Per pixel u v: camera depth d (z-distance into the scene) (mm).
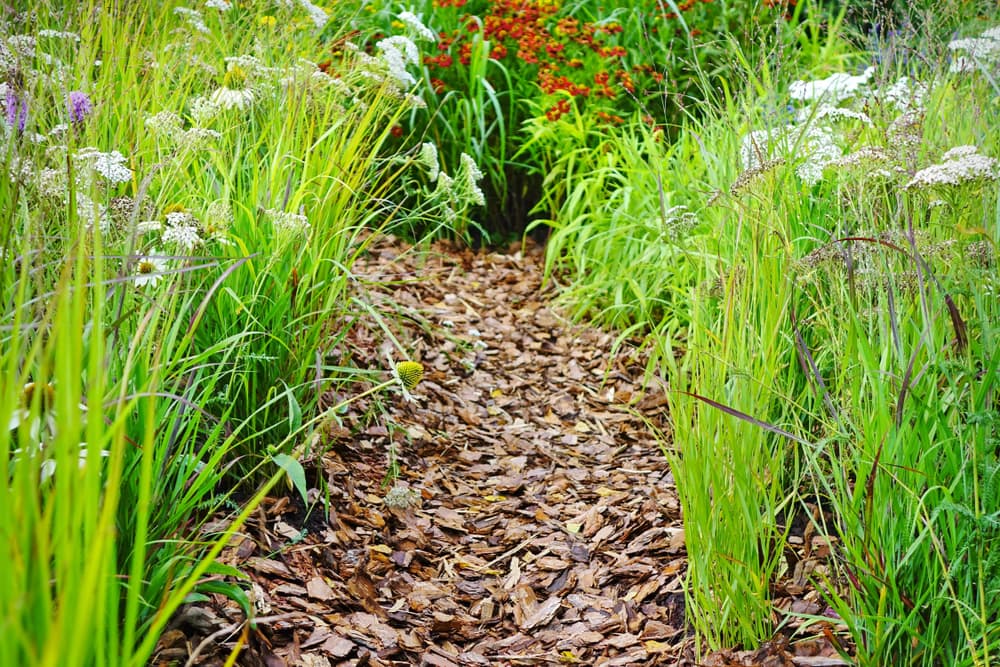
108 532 1233
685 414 2467
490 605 2902
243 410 2934
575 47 6809
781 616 2527
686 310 4289
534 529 3355
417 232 6340
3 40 2578
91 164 2189
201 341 2867
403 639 2617
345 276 3209
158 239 2486
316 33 4594
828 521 2836
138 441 2027
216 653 2162
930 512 2141
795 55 5469
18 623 1119
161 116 2803
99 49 3762
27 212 2031
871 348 2369
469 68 6719
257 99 3572
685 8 6512
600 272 5332
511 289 5773
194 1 4398
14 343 1340
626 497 3512
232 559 2605
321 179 3287
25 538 1244
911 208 2596
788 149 3393
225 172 3020
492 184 6598
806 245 3074
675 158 5473
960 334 2105
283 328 2986
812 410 2863
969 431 2090
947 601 2080
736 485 2379
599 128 6375
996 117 3100
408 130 6410
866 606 2250
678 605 2770
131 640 1366
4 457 1229
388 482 3432
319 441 3344
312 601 2633
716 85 6230
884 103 3350
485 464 3850
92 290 2105
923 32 3926
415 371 3098
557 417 4324
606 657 2621
